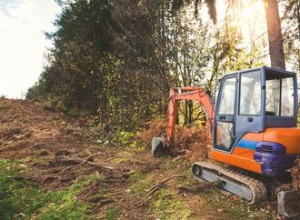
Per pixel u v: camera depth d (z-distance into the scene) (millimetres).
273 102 5859
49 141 10352
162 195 6047
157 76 13227
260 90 5449
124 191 6297
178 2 12398
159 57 13133
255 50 10805
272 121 5504
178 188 6246
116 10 14734
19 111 15008
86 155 8836
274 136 5203
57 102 18047
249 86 5742
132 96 13664
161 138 8977
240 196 5781
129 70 13969
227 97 6246
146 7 13500
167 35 13102
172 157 8766
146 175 7262
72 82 17938
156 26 13523
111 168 7551
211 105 7375
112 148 10062
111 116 13336
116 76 14406
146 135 10398
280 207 4949
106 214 5359
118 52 15594
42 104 17719
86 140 10922
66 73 18438
